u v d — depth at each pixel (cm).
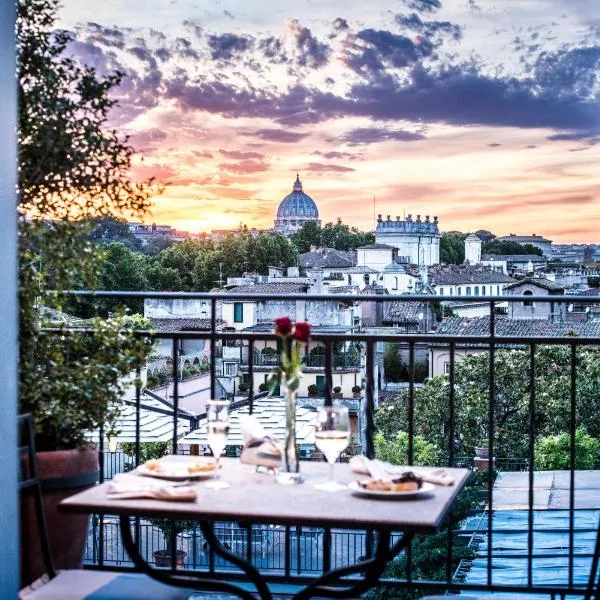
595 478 1038
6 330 299
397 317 5372
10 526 297
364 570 292
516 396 3136
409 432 387
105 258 422
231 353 4831
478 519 1188
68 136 409
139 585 296
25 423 363
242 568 309
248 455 317
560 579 591
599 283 7944
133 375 417
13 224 303
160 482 292
